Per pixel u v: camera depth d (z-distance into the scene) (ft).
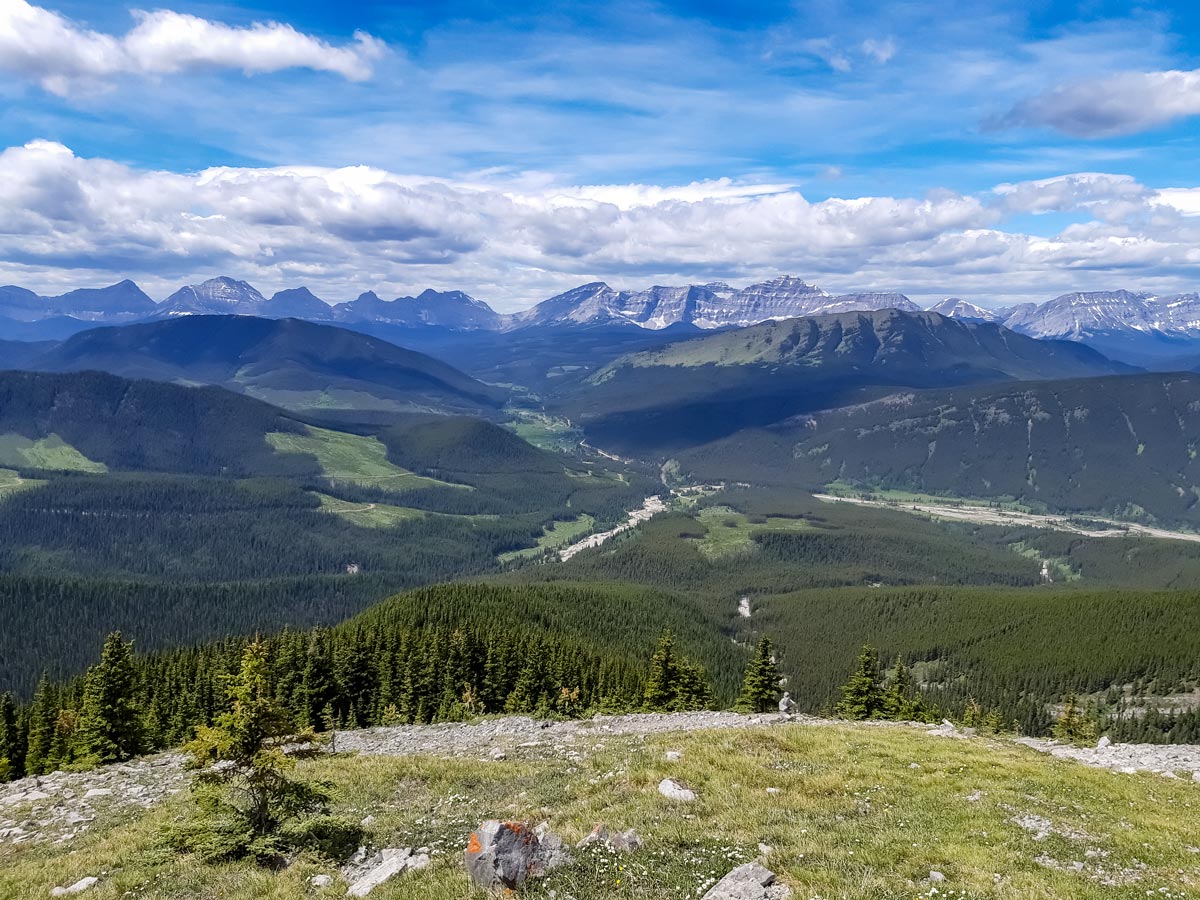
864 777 89.35
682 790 81.71
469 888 57.57
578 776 95.86
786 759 99.04
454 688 297.94
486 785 97.25
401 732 156.04
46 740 251.19
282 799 76.07
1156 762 107.65
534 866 60.29
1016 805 77.51
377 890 60.59
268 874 67.00
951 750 105.70
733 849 63.87
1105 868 61.26
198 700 278.05
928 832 68.44
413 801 90.48
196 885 66.03
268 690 79.36
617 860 61.57
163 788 112.47
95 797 109.19
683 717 164.14
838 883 56.08
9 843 91.04
